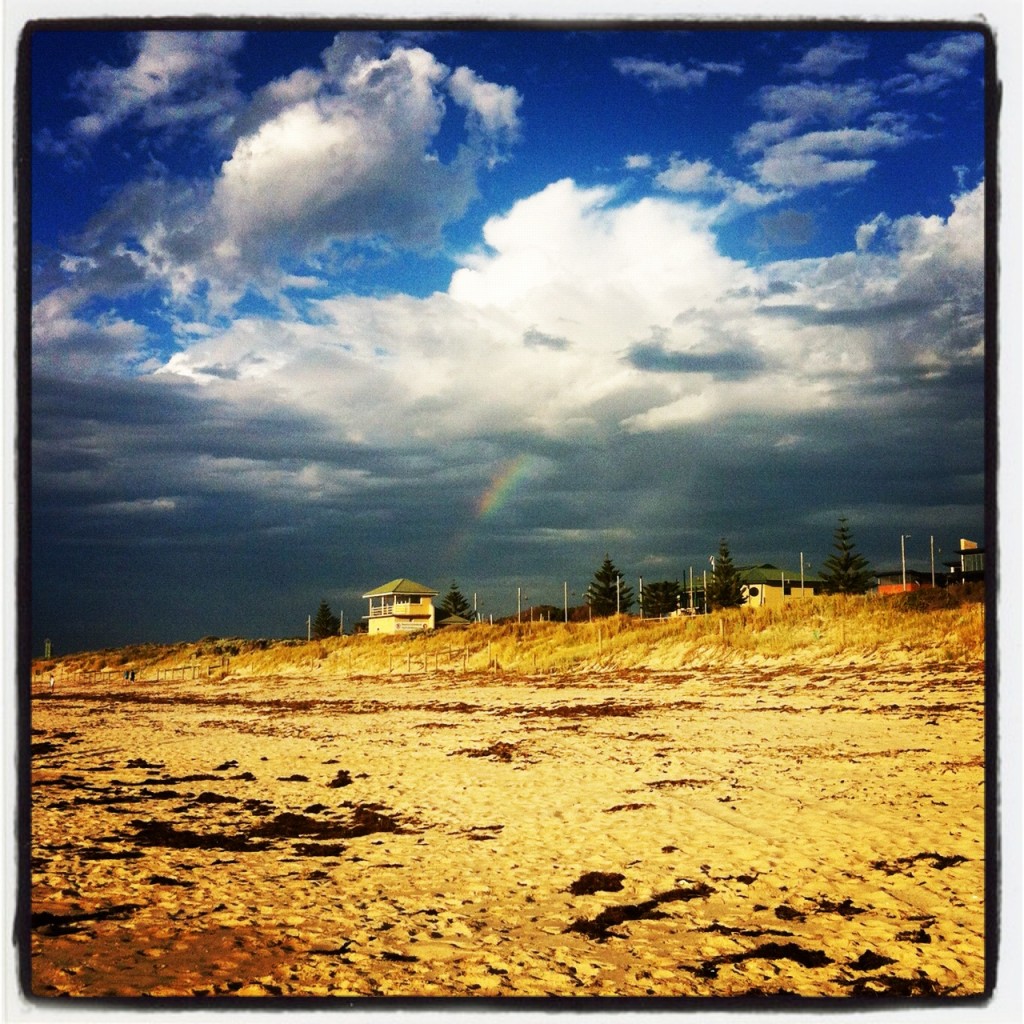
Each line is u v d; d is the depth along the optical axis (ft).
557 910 24.86
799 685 83.51
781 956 21.06
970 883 25.59
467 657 163.12
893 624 96.73
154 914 24.76
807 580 256.93
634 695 92.07
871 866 27.58
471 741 64.75
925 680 75.82
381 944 22.22
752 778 42.86
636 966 20.57
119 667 287.89
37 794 45.57
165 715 103.81
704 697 83.87
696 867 28.45
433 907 25.35
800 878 26.78
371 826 36.68
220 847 33.45
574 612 261.65
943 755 45.14
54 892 26.94
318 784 48.11
